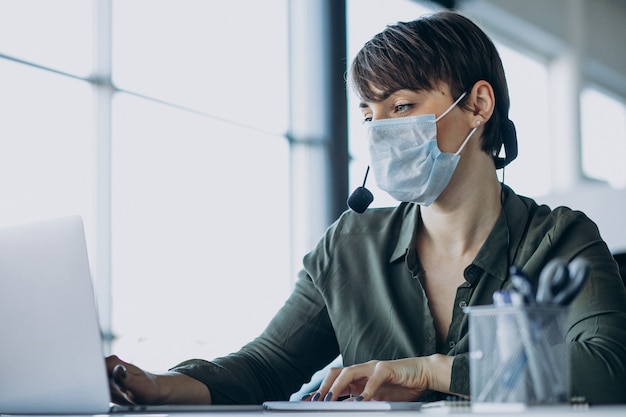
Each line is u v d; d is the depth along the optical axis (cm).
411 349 164
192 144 548
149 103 524
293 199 598
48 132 471
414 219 173
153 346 518
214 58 564
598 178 783
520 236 166
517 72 761
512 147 174
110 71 495
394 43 167
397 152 166
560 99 782
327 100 597
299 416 105
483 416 89
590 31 792
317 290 181
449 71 165
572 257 158
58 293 123
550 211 170
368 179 177
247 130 580
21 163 462
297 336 179
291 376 177
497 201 170
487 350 97
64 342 123
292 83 605
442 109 166
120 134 507
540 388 95
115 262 505
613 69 807
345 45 604
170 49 538
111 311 489
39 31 468
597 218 500
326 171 595
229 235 567
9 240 128
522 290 97
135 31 519
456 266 168
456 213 167
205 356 545
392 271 173
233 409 125
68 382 123
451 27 169
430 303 168
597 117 794
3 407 128
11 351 127
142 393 141
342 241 181
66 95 478
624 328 140
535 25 757
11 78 457
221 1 570
